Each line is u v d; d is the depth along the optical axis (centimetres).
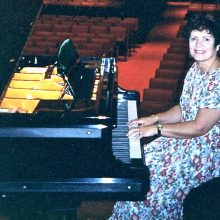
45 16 1307
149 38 1280
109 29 1127
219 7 1511
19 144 247
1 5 296
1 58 307
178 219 285
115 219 291
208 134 269
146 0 1401
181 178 276
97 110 254
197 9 1489
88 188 252
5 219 330
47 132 244
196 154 272
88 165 250
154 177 279
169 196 278
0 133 244
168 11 1612
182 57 869
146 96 617
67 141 245
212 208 294
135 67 991
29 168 252
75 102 269
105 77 309
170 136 260
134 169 251
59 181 251
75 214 266
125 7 1429
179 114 297
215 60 261
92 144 246
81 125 243
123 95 334
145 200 275
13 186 252
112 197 254
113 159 249
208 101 256
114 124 254
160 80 681
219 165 274
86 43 998
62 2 1440
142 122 287
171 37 1297
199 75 267
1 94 293
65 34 1078
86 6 1469
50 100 275
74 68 292
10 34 312
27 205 260
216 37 252
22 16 324
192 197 305
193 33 255
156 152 287
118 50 1077
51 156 249
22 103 287
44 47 948
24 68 349
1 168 252
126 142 275
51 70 335
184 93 279
